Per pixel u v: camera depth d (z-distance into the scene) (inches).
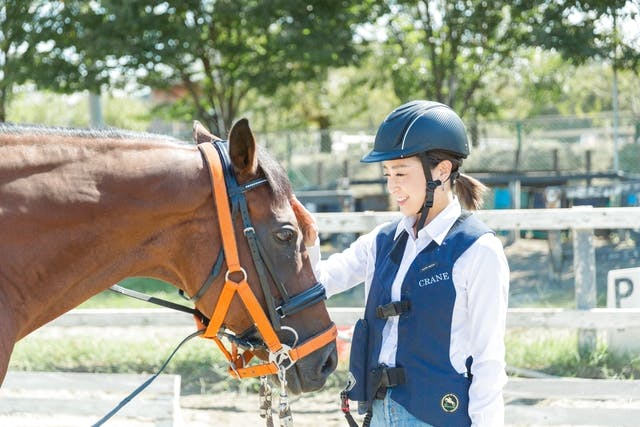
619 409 221.9
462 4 583.2
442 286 120.1
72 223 117.6
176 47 561.6
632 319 259.3
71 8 571.2
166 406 229.9
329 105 1078.4
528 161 769.6
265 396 129.6
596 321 261.3
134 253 121.5
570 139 913.5
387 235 135.0
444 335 120.0
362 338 127.6
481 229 122.7
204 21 585.0
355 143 797.9
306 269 124.6
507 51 589.9
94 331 358.6
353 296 439.2
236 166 119.7
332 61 567.2
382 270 129.3
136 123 1353.3
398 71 690.8
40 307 119.0
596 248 528.4
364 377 126.1
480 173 693.9
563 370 282.7
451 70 612.4
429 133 121.6
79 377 235.8
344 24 563.2
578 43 501.0
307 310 124.7
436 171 124.3
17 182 116.2
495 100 876.0
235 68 635.5
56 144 119.7
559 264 461.7
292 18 550.9
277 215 121.3
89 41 550.6
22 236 115.6
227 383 283.1
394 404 122.0
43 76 583.2
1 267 114.7
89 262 119.6
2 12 587.5
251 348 124.0
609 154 777.6
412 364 120.6
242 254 120.8
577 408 224.1
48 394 271.0
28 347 315.9
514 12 542.6
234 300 121.8
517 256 567.5
